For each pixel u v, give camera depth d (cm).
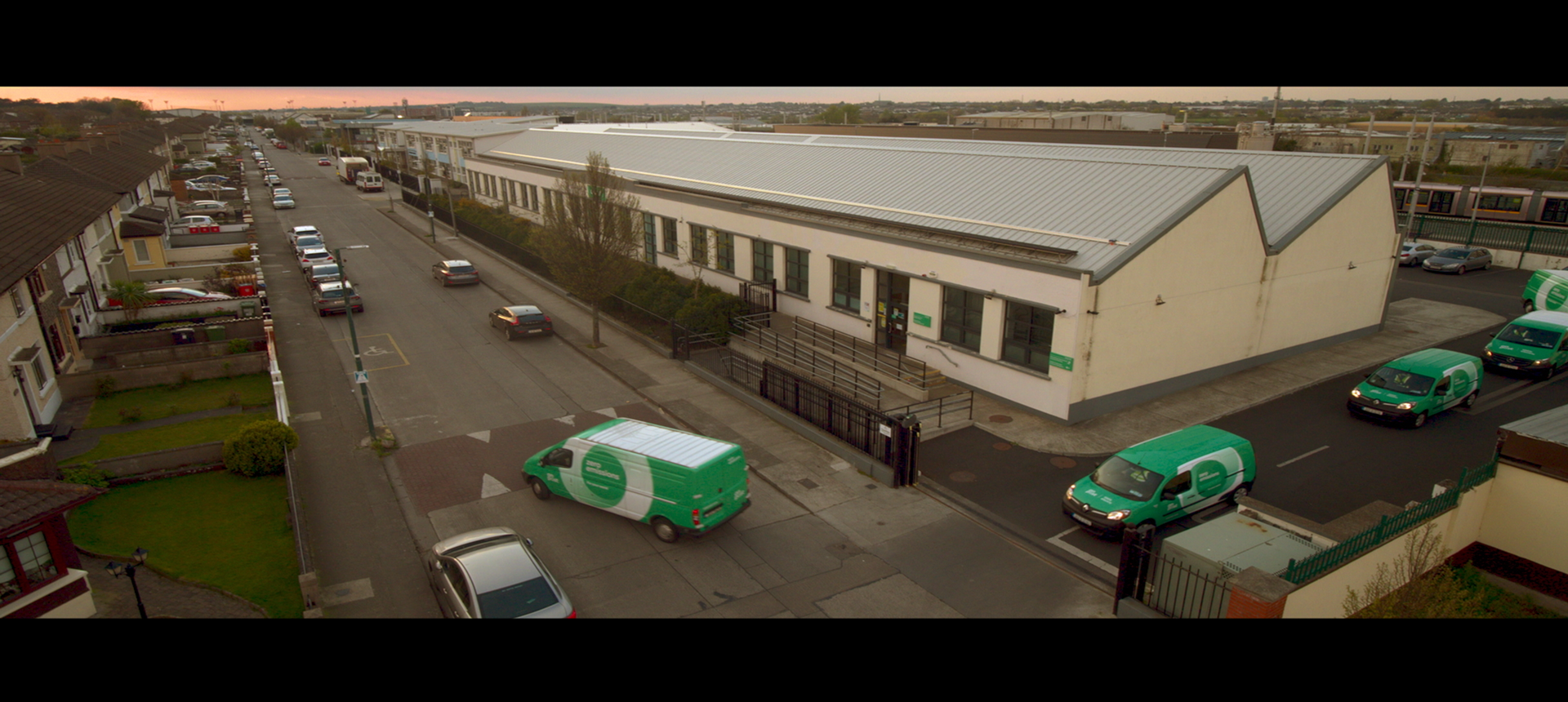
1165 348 2284
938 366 2498
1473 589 1382
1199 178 2269
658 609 1367
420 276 4194
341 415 2281
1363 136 10456
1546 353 2431
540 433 2150
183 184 7062
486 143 6750
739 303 3044
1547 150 10562
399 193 7900
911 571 1491
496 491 1817
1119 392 2220
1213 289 2336
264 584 1430
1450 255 4119
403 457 2002
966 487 1820
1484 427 2106
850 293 2800
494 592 1231
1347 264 2747
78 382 2345
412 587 1441
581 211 2831
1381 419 2122
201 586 1414
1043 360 2181
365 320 3306
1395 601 1118
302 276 4153
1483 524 1469
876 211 2778
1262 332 2564
